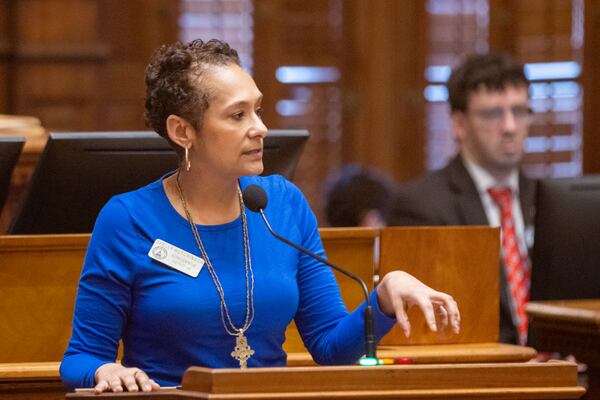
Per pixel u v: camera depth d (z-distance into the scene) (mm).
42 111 18359
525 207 10195
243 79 5699
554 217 8672
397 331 7109
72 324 6070
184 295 5621
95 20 18422
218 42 5836
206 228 5777
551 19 19266
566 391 4859
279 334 5840
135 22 18625
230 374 4582
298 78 19422
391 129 19594
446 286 7129
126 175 7055
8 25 18266
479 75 10133
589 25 19234
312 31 19453
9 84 18297
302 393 4594
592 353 7805
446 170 10281
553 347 8148
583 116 19328
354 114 19531
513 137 10133
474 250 7168
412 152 19625
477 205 10031
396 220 10133
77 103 18422
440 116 19609
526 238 10078
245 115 5684
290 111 19406
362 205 11531
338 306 5988
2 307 6656
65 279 6727
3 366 6371
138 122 18609
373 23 19516
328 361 5832
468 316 7191
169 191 5852
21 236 6637
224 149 5641
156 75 5766
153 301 5629
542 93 19312
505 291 9648
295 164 7312
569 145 19359
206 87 5641
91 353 5621
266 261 5824
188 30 19031
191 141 5723
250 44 19234
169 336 5645
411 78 19609
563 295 8688
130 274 5660
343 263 7074
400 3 19562
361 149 19562
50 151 6883
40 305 6699
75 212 7094
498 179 10242
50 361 6715
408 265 7051
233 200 5863
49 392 6402
